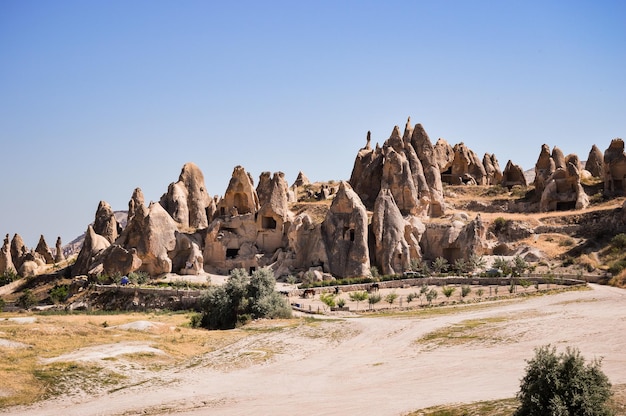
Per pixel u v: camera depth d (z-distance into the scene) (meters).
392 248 106.75
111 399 47.34
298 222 111.50
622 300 70.19
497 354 52.88
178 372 54.78
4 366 51.81
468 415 36.53
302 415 41.34
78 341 62.16
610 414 32.16
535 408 32.91
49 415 43.69
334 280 99.81
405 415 38.50
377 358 57.00
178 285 99.56
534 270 98.25
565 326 58.69
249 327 73.44
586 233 108.75
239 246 114.00
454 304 80.69
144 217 108.69
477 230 107.12
